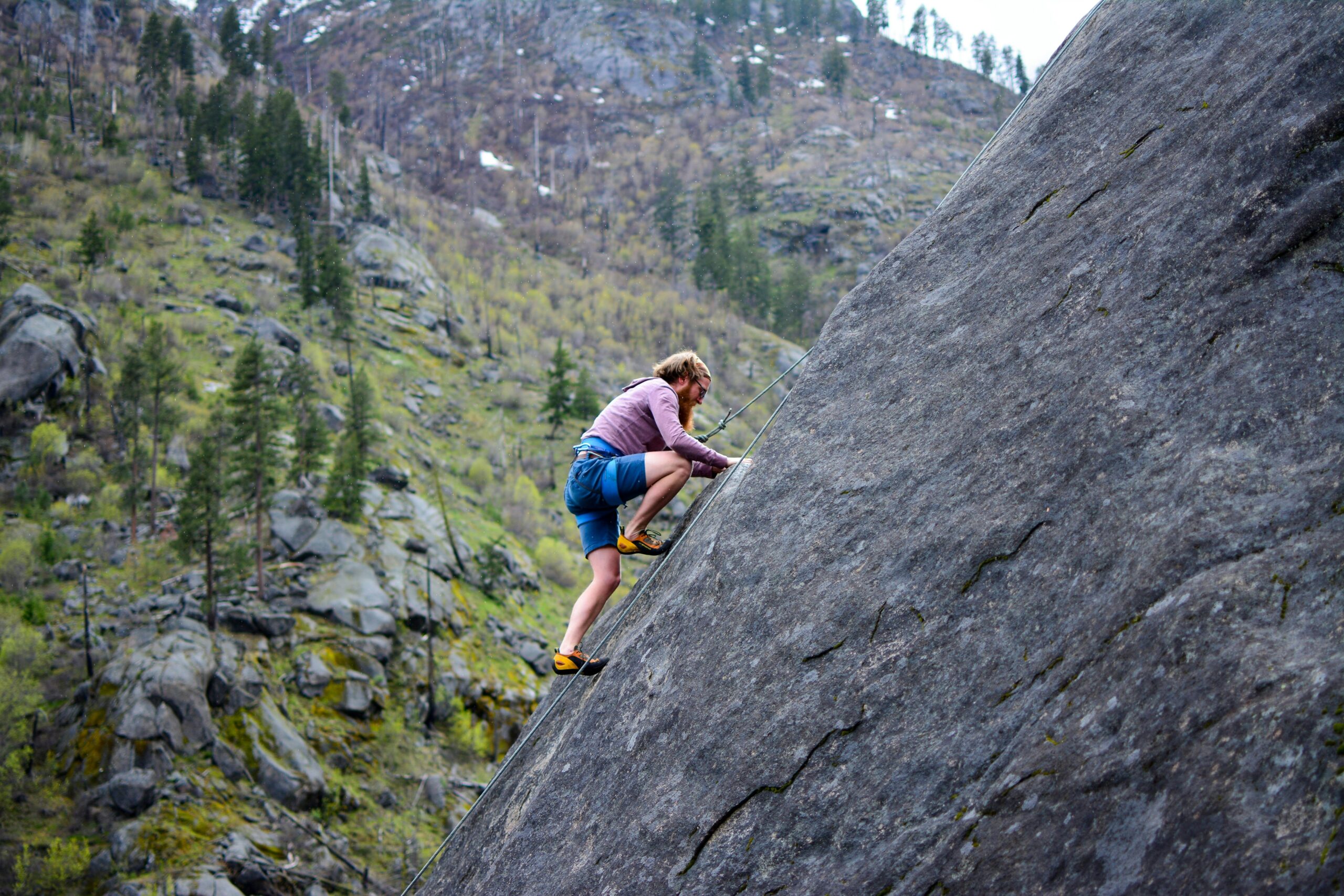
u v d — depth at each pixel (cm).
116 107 9944
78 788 2869
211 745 3083
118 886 2581
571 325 9406
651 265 12262
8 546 3791
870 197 13650
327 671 3616
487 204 13438
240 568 3728
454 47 19700
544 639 4475
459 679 3925
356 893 2870
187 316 6359
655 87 18238
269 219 8550
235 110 9994
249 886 2705
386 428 5769
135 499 4200
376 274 8281
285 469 4725
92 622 3578
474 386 7256
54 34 12194
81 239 6488
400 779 3431
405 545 4522
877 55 19800
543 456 6444
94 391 5184
